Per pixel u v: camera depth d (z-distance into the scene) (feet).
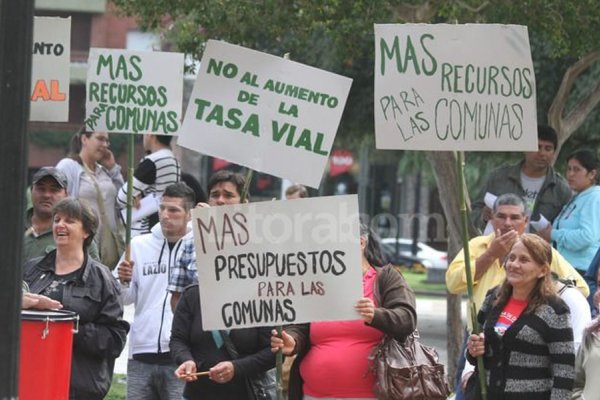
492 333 56.03
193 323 58.65
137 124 69.92
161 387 67.00
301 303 54.29
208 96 55.72
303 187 111.55
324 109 55.36
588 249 78.64
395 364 55.36
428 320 168.14
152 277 66.85
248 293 54.34
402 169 225.15
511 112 57.52
